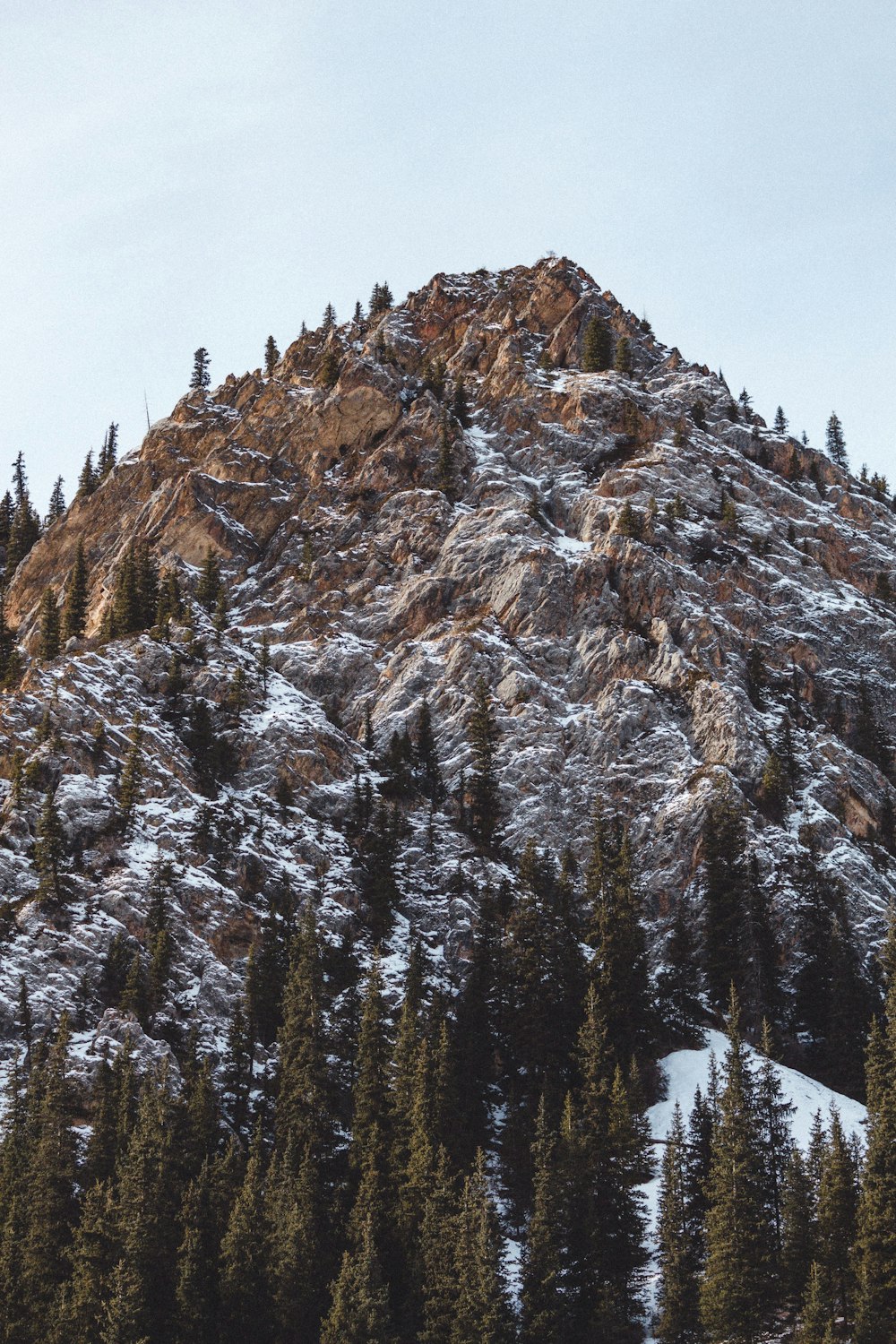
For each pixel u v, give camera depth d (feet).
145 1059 344.08
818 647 546.26
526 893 424.87
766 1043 319.68
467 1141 328.08
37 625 627.87
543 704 501.56
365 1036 341.00
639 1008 380.58
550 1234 289.94
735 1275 272.51
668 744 479.82
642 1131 323.16
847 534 618.03
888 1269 262.88
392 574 584.81
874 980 412.16
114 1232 288.30
